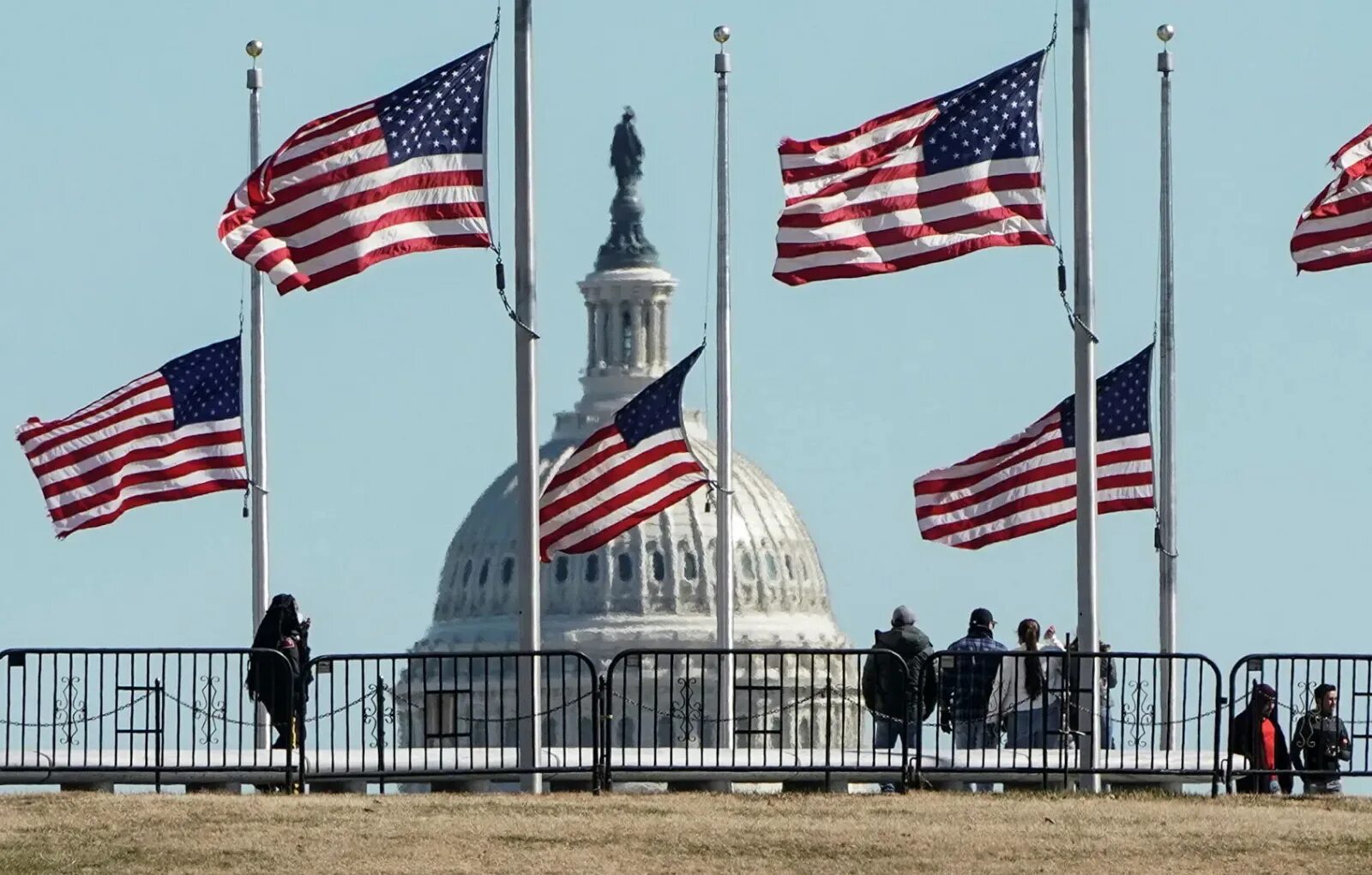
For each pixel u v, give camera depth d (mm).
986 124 149125
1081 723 141250
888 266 148125
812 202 148375
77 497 185375
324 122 148375
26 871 104688
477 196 149000
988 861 106688
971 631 143125
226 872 104562
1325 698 135500
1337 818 117500
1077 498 148250
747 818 115688
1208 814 118312
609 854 107312
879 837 110812
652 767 136000
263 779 134875
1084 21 149750
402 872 104312
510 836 110688
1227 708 141000
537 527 148125
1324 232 156875
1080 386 148500
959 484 173250
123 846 109062
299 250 147625
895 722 140125
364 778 133250
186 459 186500
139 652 133250
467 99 149625
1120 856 107750
